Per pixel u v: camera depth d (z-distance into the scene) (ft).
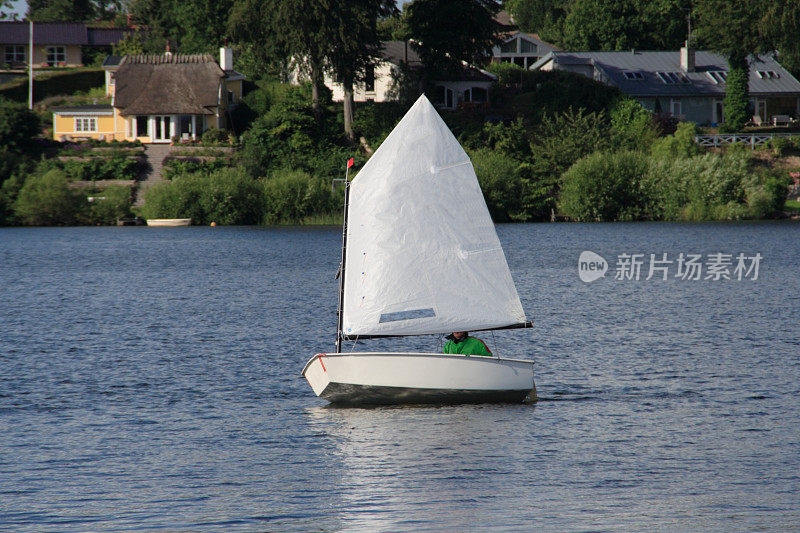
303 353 318.65
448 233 232.32
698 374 275.18
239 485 177.27
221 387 262.06
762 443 201.05
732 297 471.62
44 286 533.14
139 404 241.55
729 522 157.79
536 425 216.54
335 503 167.32
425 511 163.53
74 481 180.04
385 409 232.53
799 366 285.02
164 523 158.81
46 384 266.16
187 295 489.26
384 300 230.48
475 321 233.76
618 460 190.08
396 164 232.12
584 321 391.24
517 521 159.12
